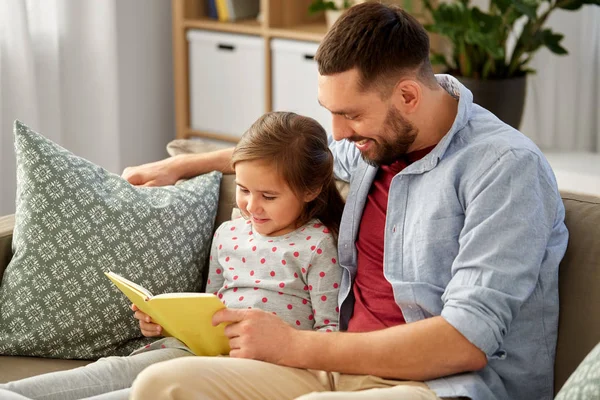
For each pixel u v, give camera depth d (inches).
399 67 57.9
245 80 134.3
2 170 120.7
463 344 53.0
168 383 52.7
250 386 54.9
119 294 67.0
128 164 143.5
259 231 67.1
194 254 70.7
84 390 58.5
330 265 65.7
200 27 136.6
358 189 65.7
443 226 58.4
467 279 54.7
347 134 60.3
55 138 127.1
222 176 76.7
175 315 57.4
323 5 123.2
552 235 59.1
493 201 56.0
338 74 58.0
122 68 138.5
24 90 118.6
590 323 58.6
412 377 54.5
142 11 139.6
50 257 66.3
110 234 67.4
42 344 65.8
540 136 133.5
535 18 109.1
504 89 114.4
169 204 70.4
